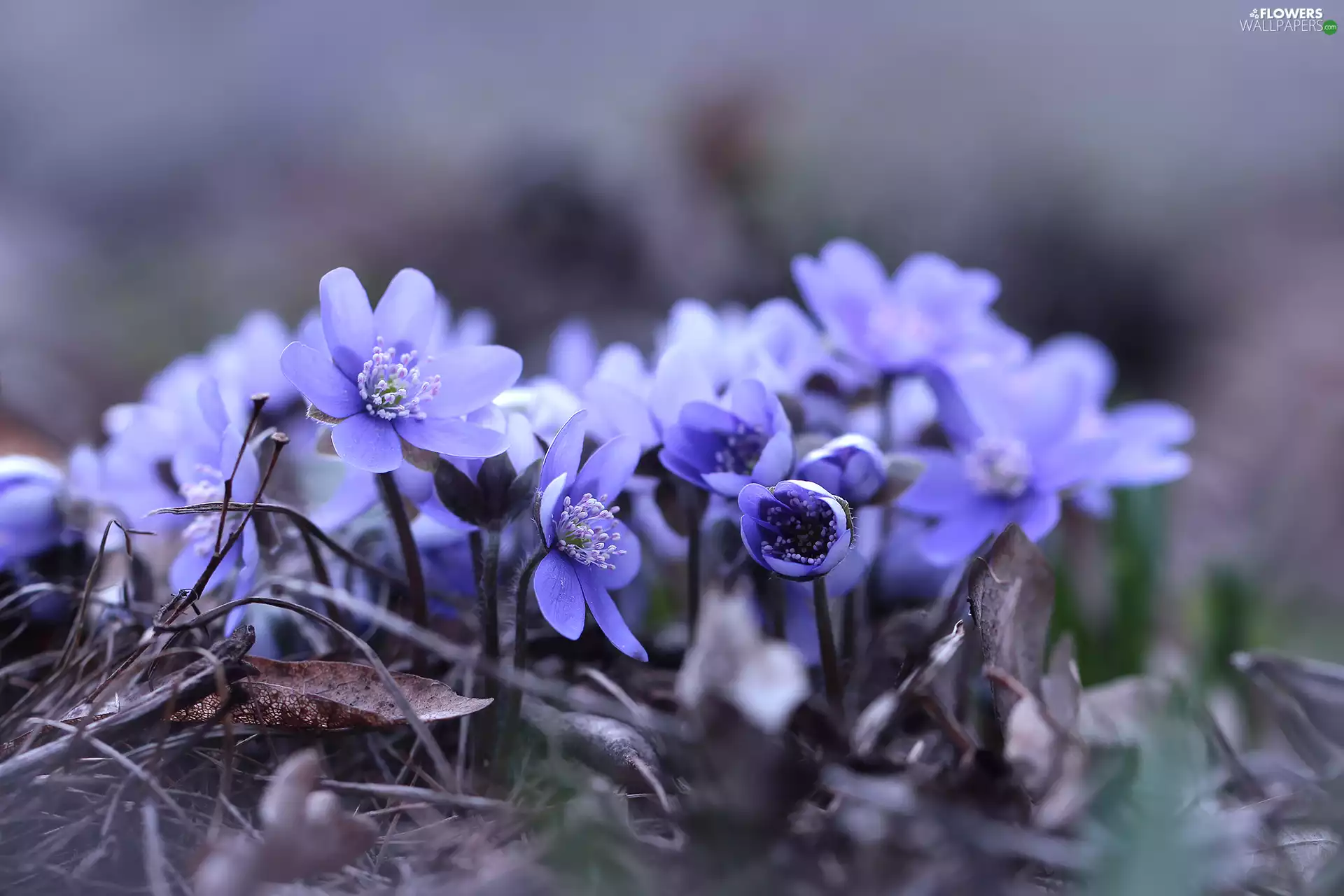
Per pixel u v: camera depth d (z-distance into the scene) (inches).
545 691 14.2
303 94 54.2
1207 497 25.8
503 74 54.9
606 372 15.6
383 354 14.8
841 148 45.2
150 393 17.2
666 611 17.5
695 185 40.8
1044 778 14.2
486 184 42.0
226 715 14.4
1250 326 37.6
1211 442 30.9
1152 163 45.6
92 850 14.2
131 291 38.4
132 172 49.3
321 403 14.7
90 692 15.0
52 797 14.3
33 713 15.0
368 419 14.8
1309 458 27.2
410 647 15.5
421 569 15.4
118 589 15.9
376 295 34.6
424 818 14.8
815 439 15.2
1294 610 20.1
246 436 15.0
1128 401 32.1
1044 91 49.8
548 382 16.0
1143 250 41.6
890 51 52.9
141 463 15.9
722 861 13.8
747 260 36.8
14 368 23.4
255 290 38.6
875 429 16.6
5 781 14.1
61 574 15.9
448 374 15.0
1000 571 14.9
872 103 48.9
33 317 34.0
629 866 13.8
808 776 13.8
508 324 34.0
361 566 15.5
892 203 42.7
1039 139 46.8
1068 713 14.8
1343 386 31.4
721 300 34.8
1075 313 40.4
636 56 55.0
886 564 16.6
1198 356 37.5
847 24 55.6
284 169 49.5
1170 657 18.4
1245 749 17.1
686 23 57.1
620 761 14.8
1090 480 16.0
